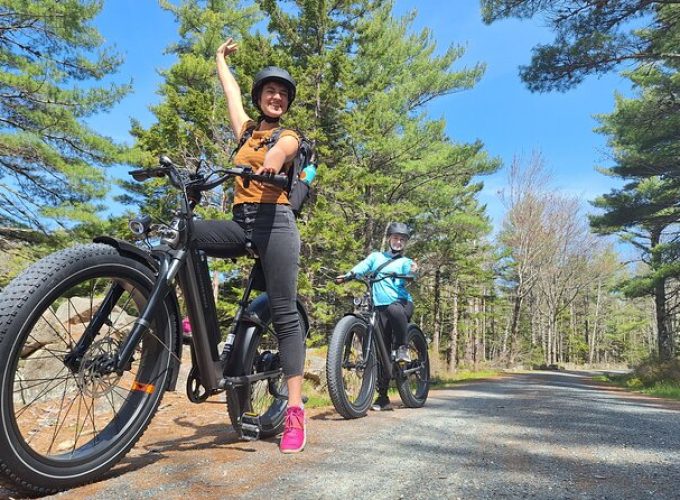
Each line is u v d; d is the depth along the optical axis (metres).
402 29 20.08
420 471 1.94
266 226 2.35
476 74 18.47
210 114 12.54
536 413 3.95
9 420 1.54
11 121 11.88
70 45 12.26
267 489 1.67
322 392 6.11
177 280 2.14
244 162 2.41
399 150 16.50
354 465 2.01
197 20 19.28
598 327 60.53
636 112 14.87
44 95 11.57
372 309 4.38
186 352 5.64
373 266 4.68
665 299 23.06
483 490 1.72
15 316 1.56
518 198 33.00
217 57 3.00
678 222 18.39
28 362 3.22
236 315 2.53
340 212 16.27
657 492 1.73
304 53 16.11
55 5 11.34
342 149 15.77
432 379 15.02
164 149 12.25
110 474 1.87
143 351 2.11
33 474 1.59
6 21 11.50
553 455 2.31
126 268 1.92
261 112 2.51
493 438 2.72
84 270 1.76
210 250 2.32
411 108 19.81
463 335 33.81
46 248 12.78
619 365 63.03
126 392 2.64
